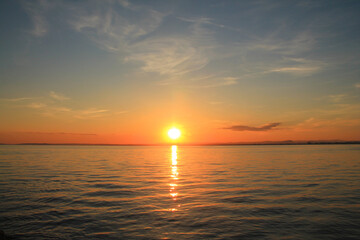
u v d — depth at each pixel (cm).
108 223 1266
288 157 6775
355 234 1097
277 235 1095
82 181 2564
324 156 7019
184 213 1429
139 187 2233
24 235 1114
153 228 1194
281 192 1967
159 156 8256
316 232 1123
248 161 5506
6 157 6869
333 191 1984
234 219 1316
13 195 1883
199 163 5062
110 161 5634
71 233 1136
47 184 2364
